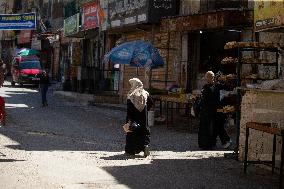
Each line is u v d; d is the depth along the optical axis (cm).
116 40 2748
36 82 3719
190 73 1920
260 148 912
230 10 1504
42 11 4928
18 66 3788
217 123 1159
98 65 2977
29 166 832
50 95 3031
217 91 1148
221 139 1170
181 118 1783
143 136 998
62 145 1117
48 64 4741
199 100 1201
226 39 1758
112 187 700
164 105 1995
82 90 2780
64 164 866
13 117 1689
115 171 822
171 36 2039
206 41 1862
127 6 2198
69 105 2336
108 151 1056
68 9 3925
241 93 954
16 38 5744
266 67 1409
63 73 4100
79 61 3481
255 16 1284
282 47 1183
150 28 2202
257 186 749
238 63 1034
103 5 2594
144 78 2270
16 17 1859
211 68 1841
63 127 1483
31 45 5112
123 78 2508
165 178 782
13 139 1177
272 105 902
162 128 1559
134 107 994
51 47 4606
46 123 1564
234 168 895
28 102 2383
